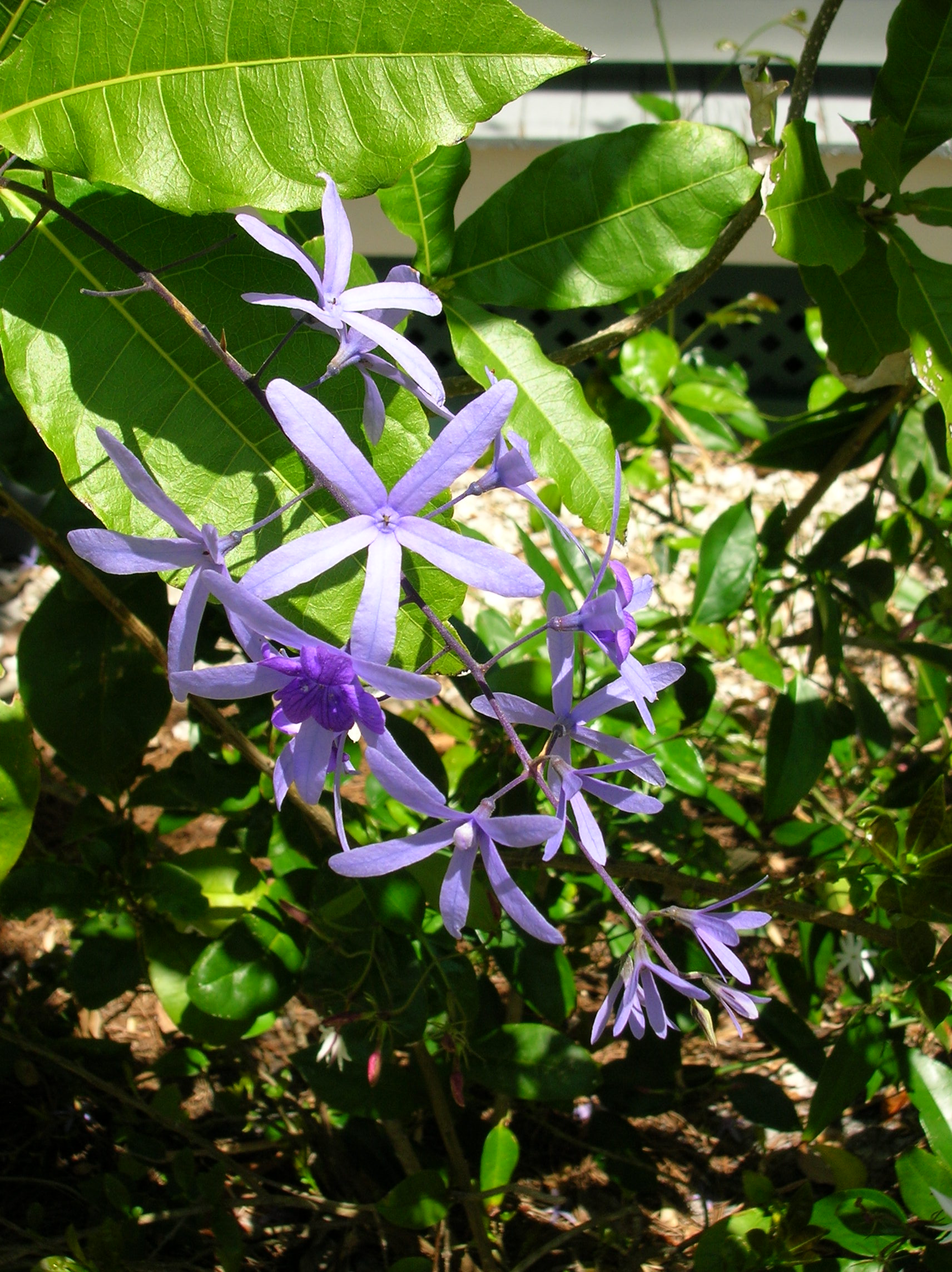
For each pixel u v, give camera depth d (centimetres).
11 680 55
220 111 19
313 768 16
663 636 36
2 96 19
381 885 26
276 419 16
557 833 17
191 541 17
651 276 25
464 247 25
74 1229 28
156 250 21
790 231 25
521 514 68
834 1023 39
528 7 61
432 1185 27
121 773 31
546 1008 29
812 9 60
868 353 28
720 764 46
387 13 19
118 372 20
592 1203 34
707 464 74
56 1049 31
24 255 21
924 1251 26
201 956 27
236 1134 35
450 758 35
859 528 37
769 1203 27
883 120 26
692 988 18
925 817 26
